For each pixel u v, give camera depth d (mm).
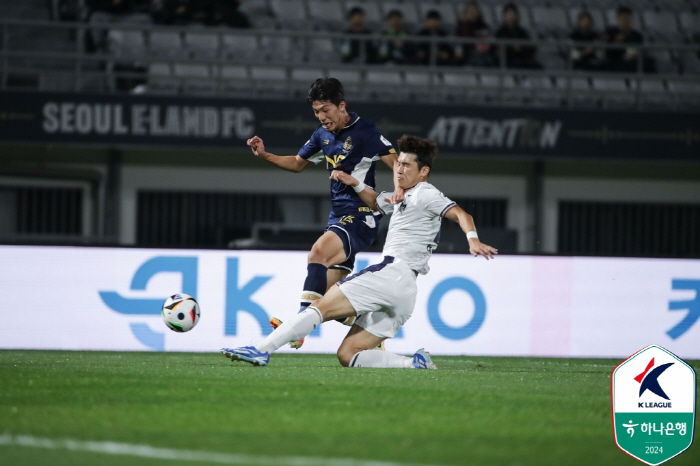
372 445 10695
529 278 28922
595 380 18516
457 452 10422
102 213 47250
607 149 46656
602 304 29141
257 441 10797
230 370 18609
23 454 9969
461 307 28594
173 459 9766
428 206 19328
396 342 28219
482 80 51719
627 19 51031
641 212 51312
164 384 15812
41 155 46281
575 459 10320
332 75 50281
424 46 49875
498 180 50094
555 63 53469
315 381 16484
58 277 27688
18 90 43281
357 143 20938
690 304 29312
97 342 27672
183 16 49906
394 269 19312
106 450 10203
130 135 44062
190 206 48656
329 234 20750
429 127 45562
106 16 49688
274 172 49219
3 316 27469
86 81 47500
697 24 57312
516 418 12898
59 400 13734
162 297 27875
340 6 54375
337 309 18922
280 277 28141
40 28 50312
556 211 50469
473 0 56250
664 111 46906
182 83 48469
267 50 51062
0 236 45750
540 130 46281
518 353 28766
